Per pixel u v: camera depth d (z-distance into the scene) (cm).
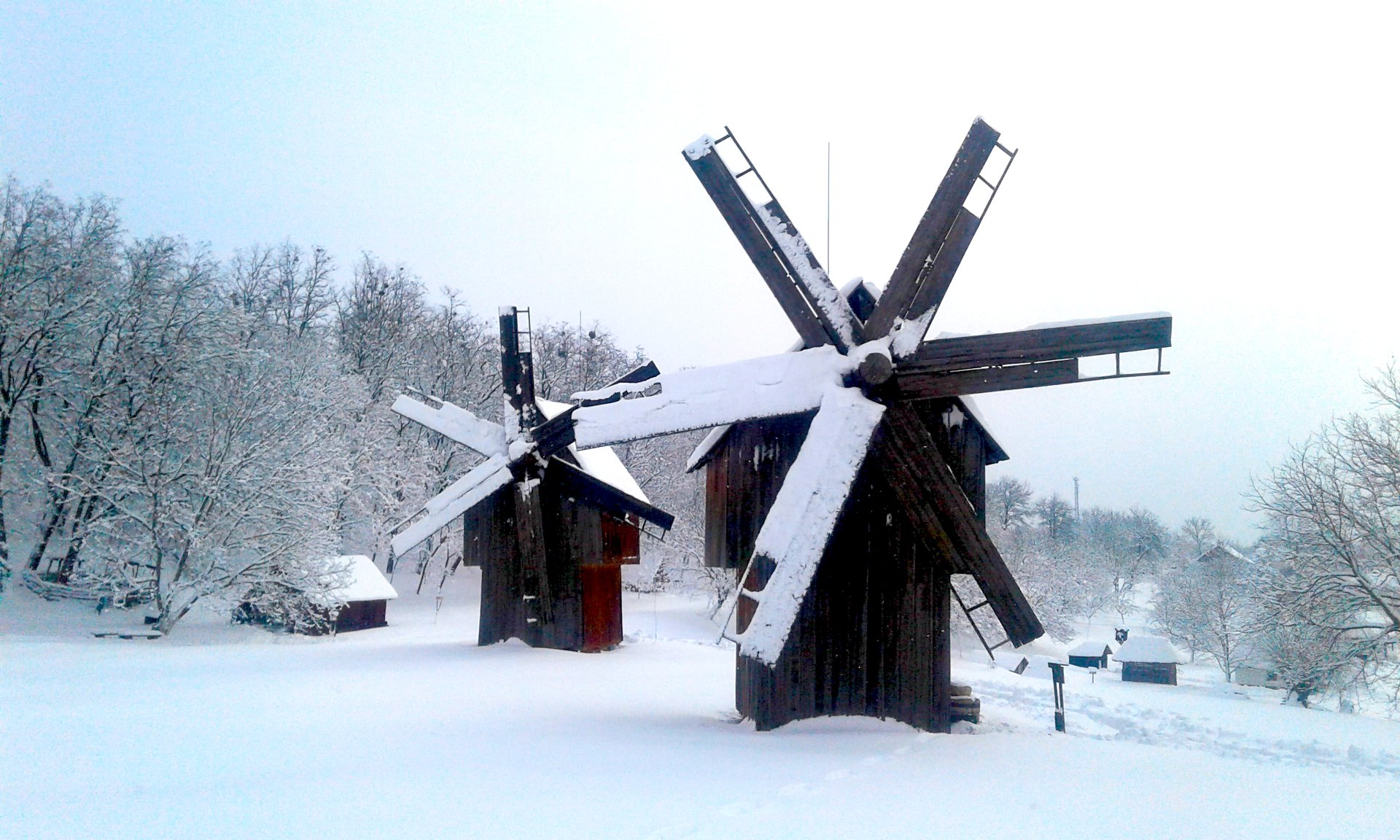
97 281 3183
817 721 984
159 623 2606
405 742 782
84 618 2748
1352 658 2634
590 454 2214
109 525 2655
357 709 993
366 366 4891
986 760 785
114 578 2645
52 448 3241
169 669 1448
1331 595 2653
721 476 1126
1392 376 2625
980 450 1028
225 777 631
